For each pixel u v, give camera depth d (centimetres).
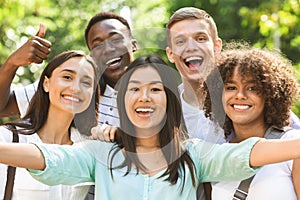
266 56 470
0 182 461
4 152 394
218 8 1448
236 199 436
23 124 481
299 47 1398
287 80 464
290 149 394
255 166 405
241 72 456
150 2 1537
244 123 461
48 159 402
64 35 1516
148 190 409
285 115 463
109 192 412
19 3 1084
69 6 1552
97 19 534
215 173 418
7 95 530
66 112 475
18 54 516
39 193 459
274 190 432
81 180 415
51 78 477
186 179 412
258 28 1411
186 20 515
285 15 1341
